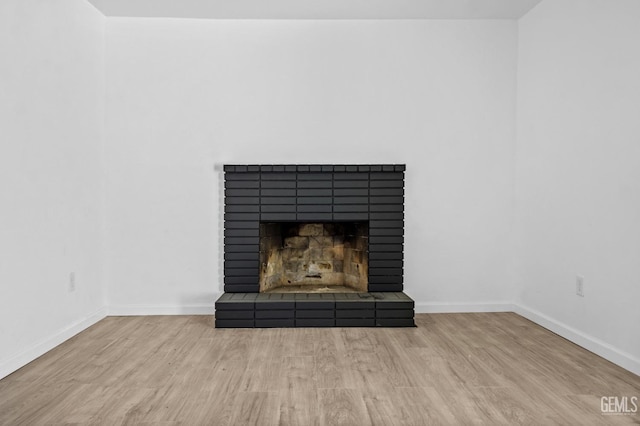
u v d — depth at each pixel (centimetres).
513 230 423
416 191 420
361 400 239
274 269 429
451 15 407
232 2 377
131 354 311
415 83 417
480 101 419
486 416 221
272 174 403
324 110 416
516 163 420
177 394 247
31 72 302
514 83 420
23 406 232
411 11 397
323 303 376
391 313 376
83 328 367
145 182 411
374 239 407
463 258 423
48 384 260
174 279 414
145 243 412
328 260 434
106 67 407
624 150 286
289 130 415
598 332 310
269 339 344
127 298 412
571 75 339
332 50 415
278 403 236
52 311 327
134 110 409
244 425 213
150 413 225
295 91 414
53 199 328
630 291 280
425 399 240
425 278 422
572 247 339
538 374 274
